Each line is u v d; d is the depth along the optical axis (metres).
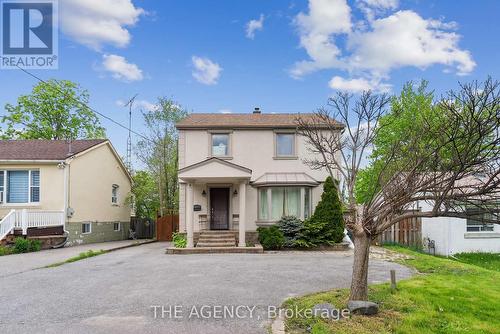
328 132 15.84
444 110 8.03
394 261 12.74
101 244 21.70
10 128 32.97
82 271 11.16
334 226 17.20
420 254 14.69
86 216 22.34
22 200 20.08
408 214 6.44
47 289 8.72
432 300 7.29
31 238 17.48
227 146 19.28
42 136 33.41
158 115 30.33
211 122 19.59
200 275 10.34
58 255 15.03
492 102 5.62
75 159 21.16
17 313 6.82
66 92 34.34
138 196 30.61
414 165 6.61
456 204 6.41
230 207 19.06
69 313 6.81
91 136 36.47
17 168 20.16
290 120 19.89
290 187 18.39
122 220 28.11
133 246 21.45
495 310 6.83
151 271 11.09
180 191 19.34
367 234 6.96
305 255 15.04
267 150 19.17
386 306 6.95
